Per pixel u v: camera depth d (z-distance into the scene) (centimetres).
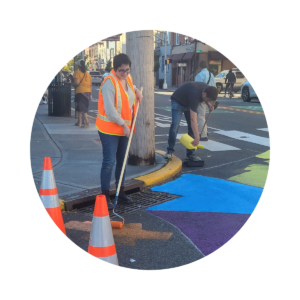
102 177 416
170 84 3144
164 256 331
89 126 926
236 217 410
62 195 429
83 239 358
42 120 1017
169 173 536
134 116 426
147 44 537
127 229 379
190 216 412
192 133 620
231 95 1998
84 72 903
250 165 611
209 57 2628
